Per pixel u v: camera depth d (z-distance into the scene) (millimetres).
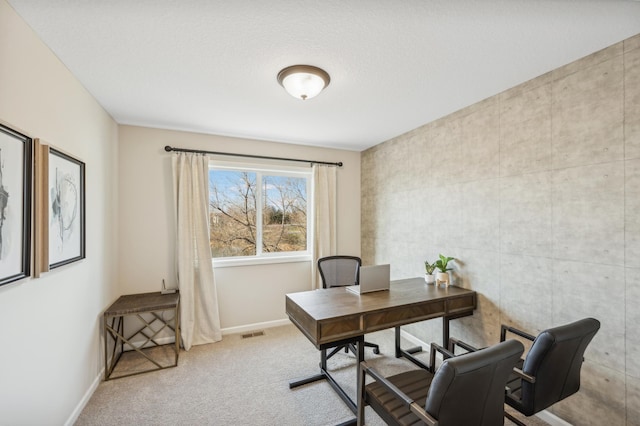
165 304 2594
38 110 1512
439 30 1496
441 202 2803
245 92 2238
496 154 2275
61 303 1729
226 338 3227
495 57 1754
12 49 1304
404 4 1308
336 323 1849
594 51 1691
